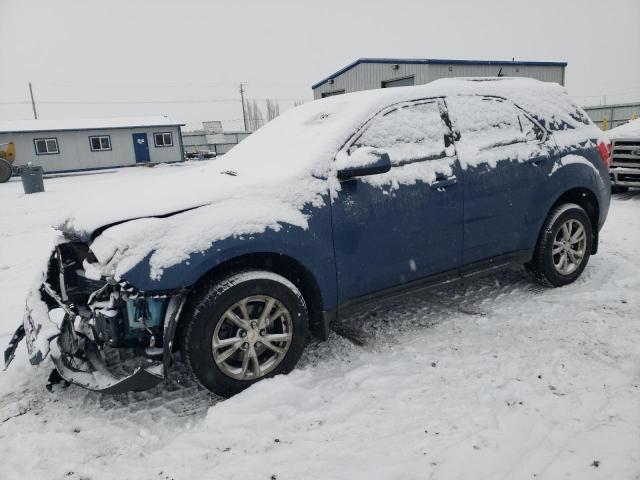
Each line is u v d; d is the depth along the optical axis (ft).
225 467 7.26
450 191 11.14
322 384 9.45
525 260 13.01
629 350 9.87
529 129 12.87
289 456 7.43
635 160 26.40
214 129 159.84
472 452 7.20
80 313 9.48
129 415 8.95
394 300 10.91
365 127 10.43
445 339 11.10
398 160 10.64
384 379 9.46
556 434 7.46
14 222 33.53
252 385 9.19
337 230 9.78
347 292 10.15
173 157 116.26
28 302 10.15
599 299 12.71
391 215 10.37
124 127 108.47
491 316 12.21
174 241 8.38
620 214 22.95
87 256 8.93
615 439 7.21
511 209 12.23
